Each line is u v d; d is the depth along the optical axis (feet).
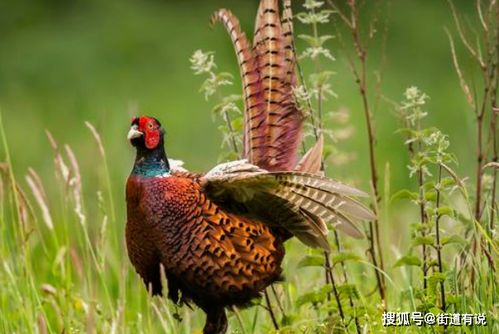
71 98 81.82
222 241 31.71
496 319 31.83
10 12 92.63
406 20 86.48
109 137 62.03
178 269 32.01
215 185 31.76
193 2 94.07
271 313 34.60
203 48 88.74
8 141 72.64
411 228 34.50
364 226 36.78
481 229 32.07
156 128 31.99
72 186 37.63
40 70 87.20
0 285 36.88
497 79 35.37
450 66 82.69
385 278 35.70
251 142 33.58
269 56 33.65
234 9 91.35
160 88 83.71
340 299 34.42
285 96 33.73
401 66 82.23
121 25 91.15
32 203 50.03
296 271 38.88
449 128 71.41
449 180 33.30
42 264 41.88
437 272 33.06
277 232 33.04
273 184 31.30
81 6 93.71
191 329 38.34
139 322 35.24
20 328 35.78
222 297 32.42
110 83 85.05
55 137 72.69
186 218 31.60
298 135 33.76
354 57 77.36
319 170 33.17
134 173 32.14
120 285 33.30
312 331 34.78
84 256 38.22
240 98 35.14
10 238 37.52
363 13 82.79
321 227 32.65
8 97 83.15
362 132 66.69
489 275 32.58
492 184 34.83
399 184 60.34
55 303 36.17
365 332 33.01
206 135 72.08
